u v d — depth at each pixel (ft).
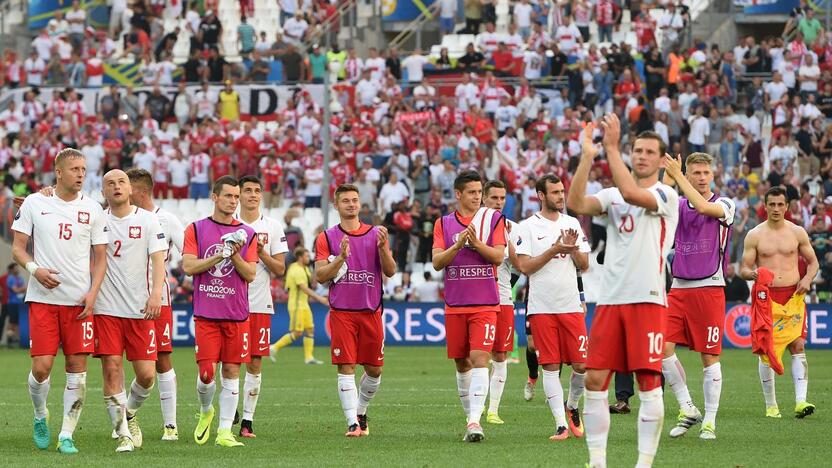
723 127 367.66
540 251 141.79
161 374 138.62
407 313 330.54
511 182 356.18
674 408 168.96
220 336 133.28
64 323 129.29
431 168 358.23
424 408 173.68
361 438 138.31
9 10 488.02
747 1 443.32
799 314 159.22
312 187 370.94
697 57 394.52
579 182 98.43
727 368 245.86
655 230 100.48
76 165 129.70
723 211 130.00
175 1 476.54
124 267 130.52
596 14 426.92
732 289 315.17
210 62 421.59
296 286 274.98
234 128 392.06
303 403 182.19
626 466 113.39
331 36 444.14
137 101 409.49
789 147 360.69
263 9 483.10
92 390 206.28
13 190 378.12
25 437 141.79
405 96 404.36
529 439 136.46
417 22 447.83
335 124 387.34
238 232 129.80
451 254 133.18
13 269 345.72
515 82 398.62
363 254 138.92
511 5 440.86
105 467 115.24
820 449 126.00
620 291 100.58
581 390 139.74
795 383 158.71
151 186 140.77
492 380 155.33
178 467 115.03
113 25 472.44
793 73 389.19
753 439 134.72
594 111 387.14
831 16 432.66
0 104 416.05
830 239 317.83
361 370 253.44
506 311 154.61
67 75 431.02
